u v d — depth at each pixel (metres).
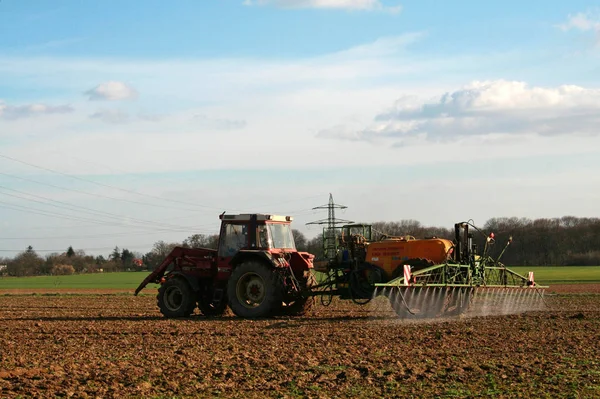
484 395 9.77
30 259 112.44
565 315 20.92
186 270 22.09
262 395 9.90
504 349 13.68
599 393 9.80
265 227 21.23
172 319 20.92
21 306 28.81
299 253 21.84
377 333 16.38
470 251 21.36
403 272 19.62
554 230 104.88
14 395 9.91
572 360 12.33
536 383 10.46
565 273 74.81
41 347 14.50
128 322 19.86
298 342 14.95
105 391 10.16
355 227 22.14
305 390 10.16
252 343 14.85
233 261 21.03
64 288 58.66
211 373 11.38
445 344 14.41
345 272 21.19
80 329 17.84
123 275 101.38
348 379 10.85
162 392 10.10
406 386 10.38
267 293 20.38
